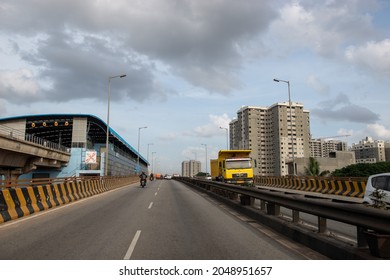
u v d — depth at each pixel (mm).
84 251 7461
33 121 66812
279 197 10102
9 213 12164
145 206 17047
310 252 7434
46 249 7633
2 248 7715
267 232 9836
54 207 16406
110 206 17000
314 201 7738
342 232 10000
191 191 30609
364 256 5770
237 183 31234
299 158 81500
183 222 11742
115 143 90312
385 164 61781
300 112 90438
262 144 92375
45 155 53250
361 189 24281
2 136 38219
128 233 9594
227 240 8703
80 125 66875
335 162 88812
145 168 174375
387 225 5340
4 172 51031
